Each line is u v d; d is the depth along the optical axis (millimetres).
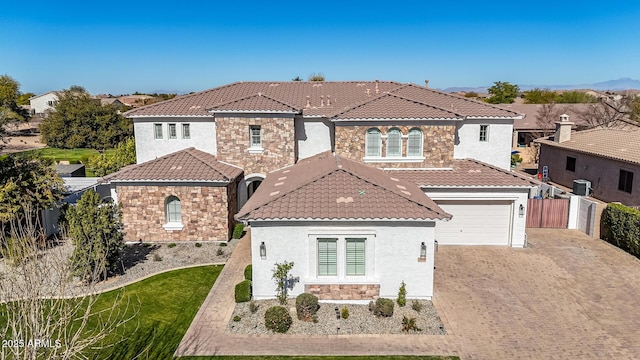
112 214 22078
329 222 19047
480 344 16422
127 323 17906
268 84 36781
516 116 29703
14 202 24469
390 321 18000
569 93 113688
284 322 17203
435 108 28078
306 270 19531
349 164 25188
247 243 27812
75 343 11523
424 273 19547
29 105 151375
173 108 31953
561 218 30672
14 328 10117
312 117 30688
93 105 82500
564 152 43938
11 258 12820
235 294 19734
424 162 28000
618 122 58281
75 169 44281
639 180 33531
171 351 16016
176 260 25016
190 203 27656
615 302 19734
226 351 15992
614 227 26859
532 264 24141
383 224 19078
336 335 17016
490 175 27172
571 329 17453
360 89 35781
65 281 11859
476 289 21000
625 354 15797
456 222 27141
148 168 28234
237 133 30141
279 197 20156
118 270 23484
